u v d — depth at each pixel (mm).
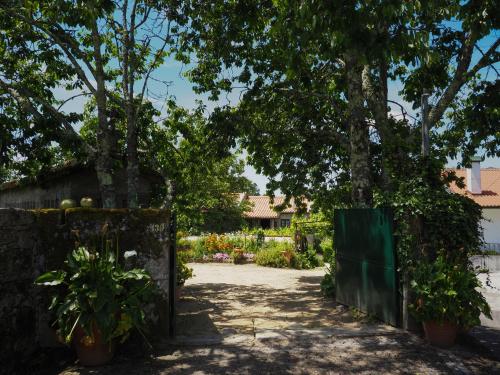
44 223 5711
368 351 5711
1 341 4902
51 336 5609
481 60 8547
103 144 9500
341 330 6559
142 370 5020
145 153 12414
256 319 7660
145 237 6055
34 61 11609
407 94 10234
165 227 6184
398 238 6652
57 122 9906
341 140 11109
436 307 5742
